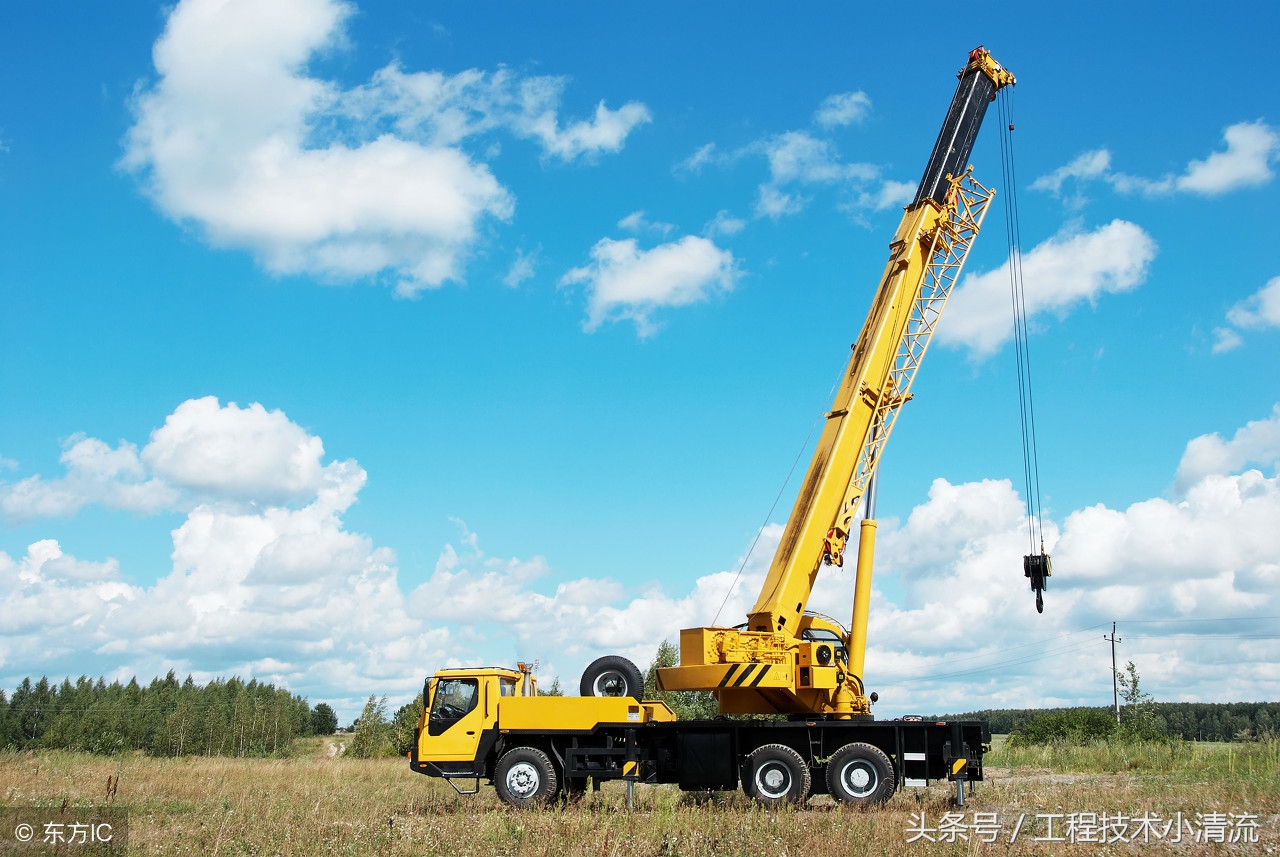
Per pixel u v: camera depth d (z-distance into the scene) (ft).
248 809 61.93
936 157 84.38
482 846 47.14
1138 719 117.60
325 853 45.78
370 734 155.22
